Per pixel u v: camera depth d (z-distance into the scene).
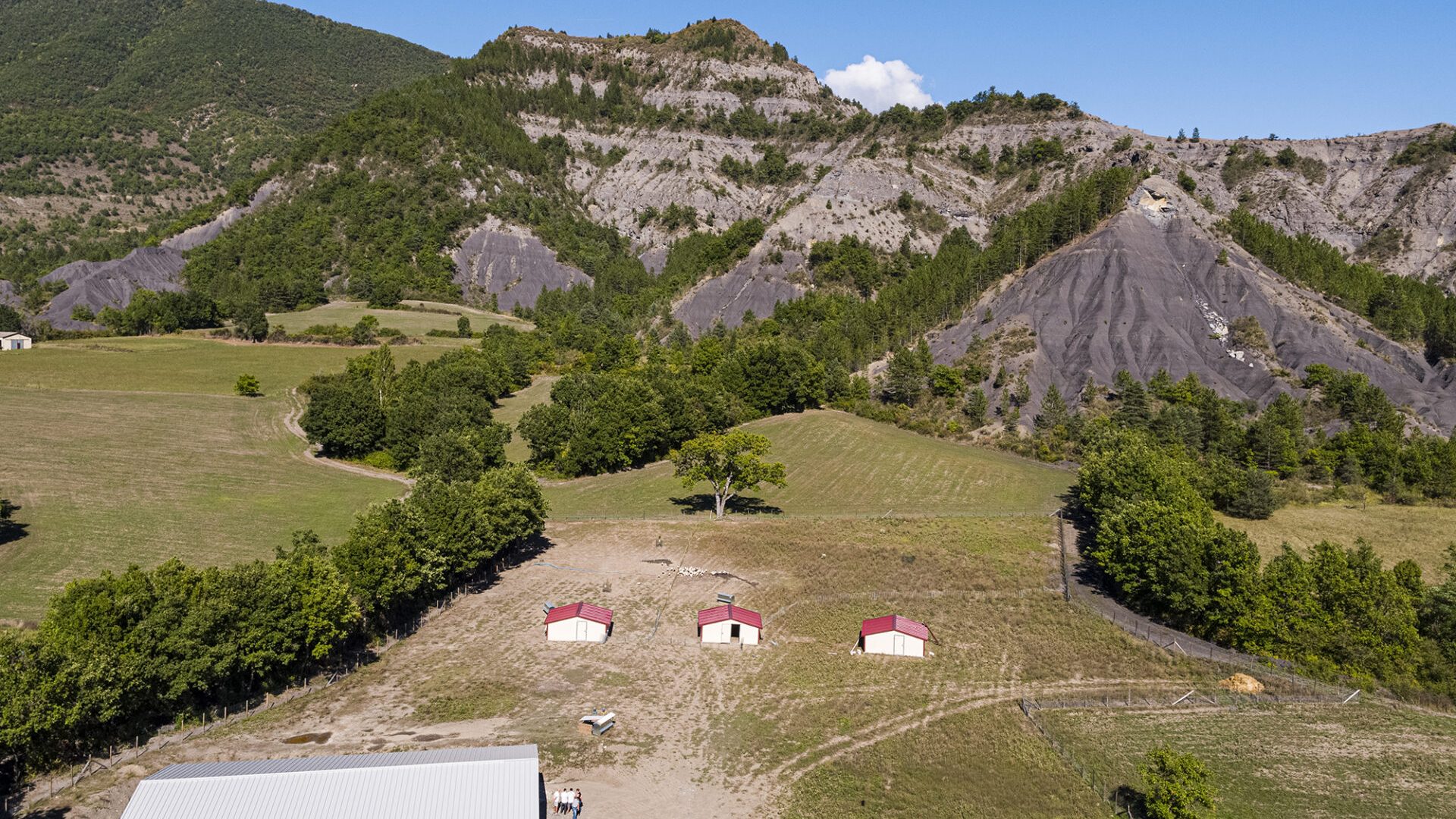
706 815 57.91
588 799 59.12
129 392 173.38
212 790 51.94
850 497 131.62
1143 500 98.12
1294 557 85.56
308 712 68.75
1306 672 78.00
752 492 135.00
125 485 119.19
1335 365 193.12
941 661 81.00
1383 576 84.25
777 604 92.81
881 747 66.69
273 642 68.50
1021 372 190.75
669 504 128.50
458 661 79.06
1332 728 69.50
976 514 121.25
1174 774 54.53
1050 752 66.06
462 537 91.88
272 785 52.56
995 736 68.38
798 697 74.31
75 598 63.25
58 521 103.00
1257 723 70.25
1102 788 61.56
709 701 73.31
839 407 188.12
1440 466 136.62
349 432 143.50
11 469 120.94
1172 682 76.81
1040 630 86.56
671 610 91.50
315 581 72.56
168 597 65.06
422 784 53.50
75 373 184.62
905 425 175.50
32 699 54.72
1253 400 181.75
